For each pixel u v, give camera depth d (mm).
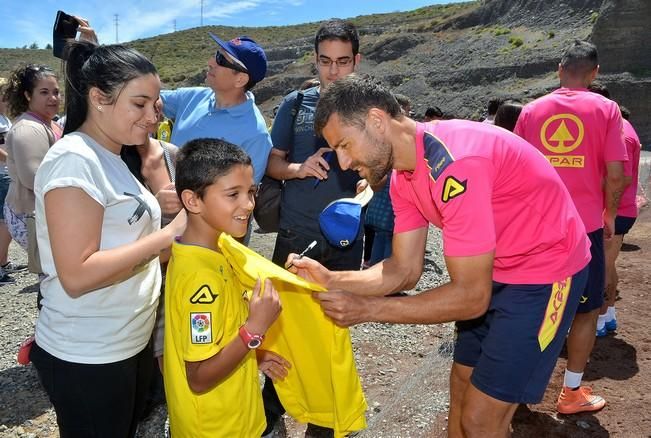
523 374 2453
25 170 3992
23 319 5234
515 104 4691
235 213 2141
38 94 4203
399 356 4488
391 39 55844
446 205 2133
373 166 2244
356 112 2158
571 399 3670
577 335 3557
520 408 3762
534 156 2354
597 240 3527
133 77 2025
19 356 2213
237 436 2281
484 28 52188
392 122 2209
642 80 31172
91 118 2102
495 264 2482
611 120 3557
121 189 2123
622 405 3773
